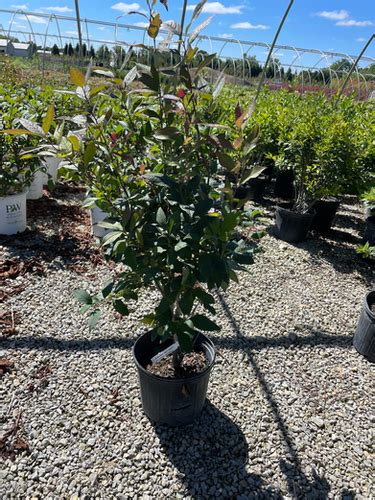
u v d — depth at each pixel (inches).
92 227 157.2
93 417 81.9
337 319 124.0
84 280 129.0
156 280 66.5
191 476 71.7
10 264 132.9
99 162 60.2
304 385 95.6
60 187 215.0
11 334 102.1
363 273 156.3
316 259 163.9
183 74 54.0
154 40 54.0
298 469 74.9
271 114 211.2
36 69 483.2
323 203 192.2
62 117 57.1
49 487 68.4
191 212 59.1
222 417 84.3
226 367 98.3
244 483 71.3
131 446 76.5
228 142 54.7
